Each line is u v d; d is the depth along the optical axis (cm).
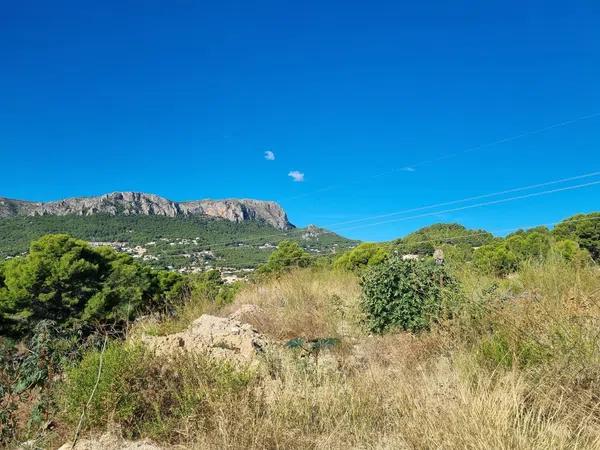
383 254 1571
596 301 522
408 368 539
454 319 582
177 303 1100
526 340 471
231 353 604
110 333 644
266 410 423
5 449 407
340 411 418
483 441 317
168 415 449
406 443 356
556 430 333
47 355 504
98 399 437
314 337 744
